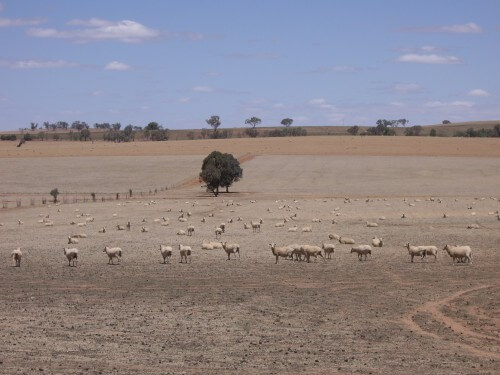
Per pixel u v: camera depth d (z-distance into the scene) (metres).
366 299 38.91
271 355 27.34
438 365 26.02
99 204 109.50
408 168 168.38
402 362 26.41
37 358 26.50
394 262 52.53
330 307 36.69
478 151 199.62
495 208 96.38
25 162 187.62
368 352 27.88
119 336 30.25
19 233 73.06
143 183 150.50
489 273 47.69
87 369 25.06
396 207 98.69
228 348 28.38
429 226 77.44
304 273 47.50
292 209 98.19
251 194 129.50
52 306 36.81
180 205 106.69
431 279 45.41
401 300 38.69
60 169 173.00
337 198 118.12
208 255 56.03
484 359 26.97
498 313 35.56
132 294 40.25
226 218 87.88
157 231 73.94
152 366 25.58
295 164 179.00
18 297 39.31
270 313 35.19
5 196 128.75
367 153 199.75
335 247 60.84
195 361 26.34
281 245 61.53
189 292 40.84
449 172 161.12
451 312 35.75
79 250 59.28
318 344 29.14
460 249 51.97
